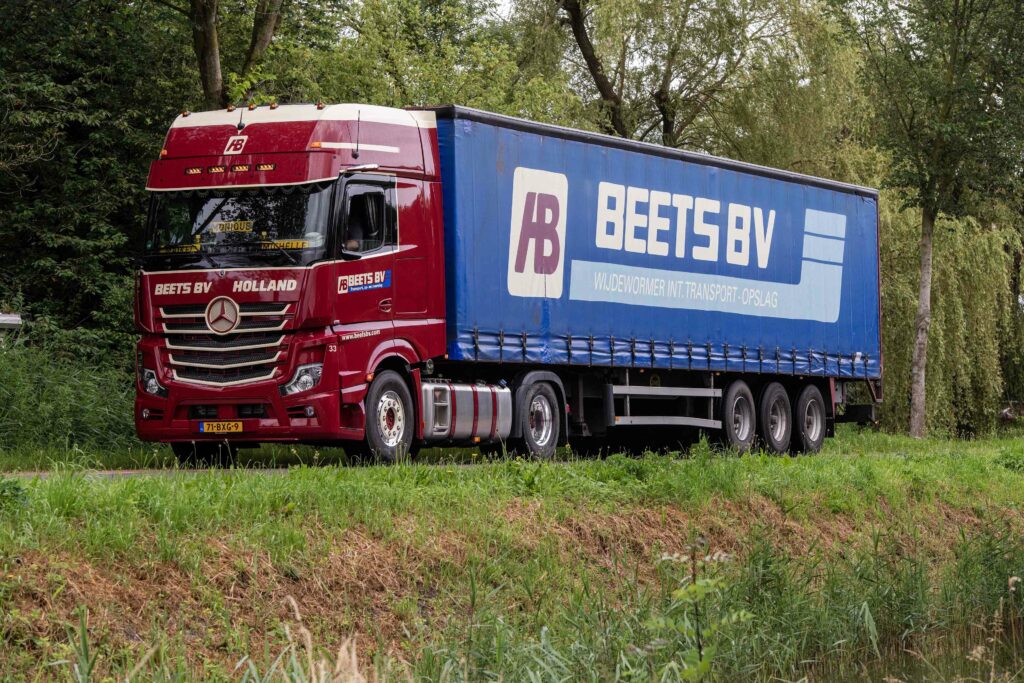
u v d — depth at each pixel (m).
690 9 59.97
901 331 59.28
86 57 47.44
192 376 26.00
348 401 25.73
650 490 24.69
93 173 46.38
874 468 32.56
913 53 53.28
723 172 37.41
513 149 30.45
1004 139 52.88
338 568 17.17
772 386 39.66
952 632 22.64
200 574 15.45
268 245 25.78
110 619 14.02
